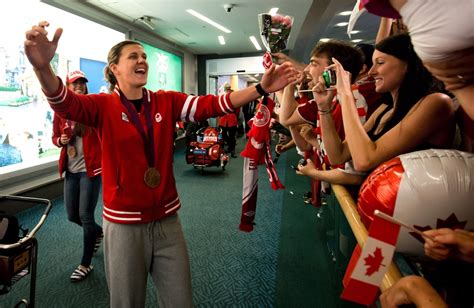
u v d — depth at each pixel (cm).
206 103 130
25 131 374
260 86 122
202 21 643
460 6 35
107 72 140
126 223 119
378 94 130
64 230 302
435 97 75
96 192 222
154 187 122
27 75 373
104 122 120
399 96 88
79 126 206
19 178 364
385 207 59
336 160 111
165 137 127
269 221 331
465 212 52
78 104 112
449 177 53
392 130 79
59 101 106
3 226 125
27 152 379
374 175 65
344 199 100
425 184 54
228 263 243
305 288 208
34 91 385
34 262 135
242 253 259
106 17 571
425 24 39
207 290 209
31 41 95
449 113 75
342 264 145
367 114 130
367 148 80
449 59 41
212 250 265
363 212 67
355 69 134
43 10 394
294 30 732
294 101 170
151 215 123
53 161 418
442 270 65
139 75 123
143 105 125
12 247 120
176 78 927
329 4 499
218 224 323
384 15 50
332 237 191
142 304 129
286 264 241
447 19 37
